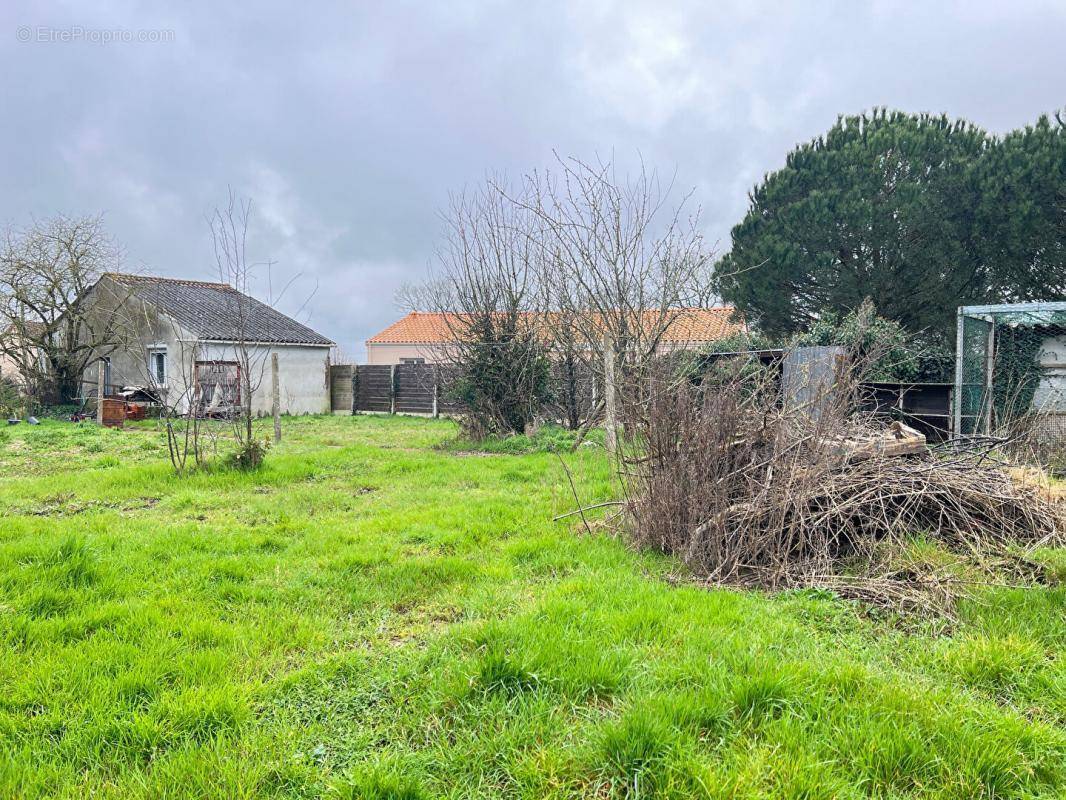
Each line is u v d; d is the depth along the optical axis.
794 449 4.77
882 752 2.33
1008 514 4.89
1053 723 2.59
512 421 13.28
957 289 15.03
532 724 2.57
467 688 2.79
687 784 2.22
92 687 2.86
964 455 5.66
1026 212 13.49
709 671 2.90
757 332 15.77
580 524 5.86
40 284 20.00
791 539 4.39
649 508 5.10
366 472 9.19
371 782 2.21
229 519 6.27
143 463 10.14
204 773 2.31
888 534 4.51
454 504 6.81
